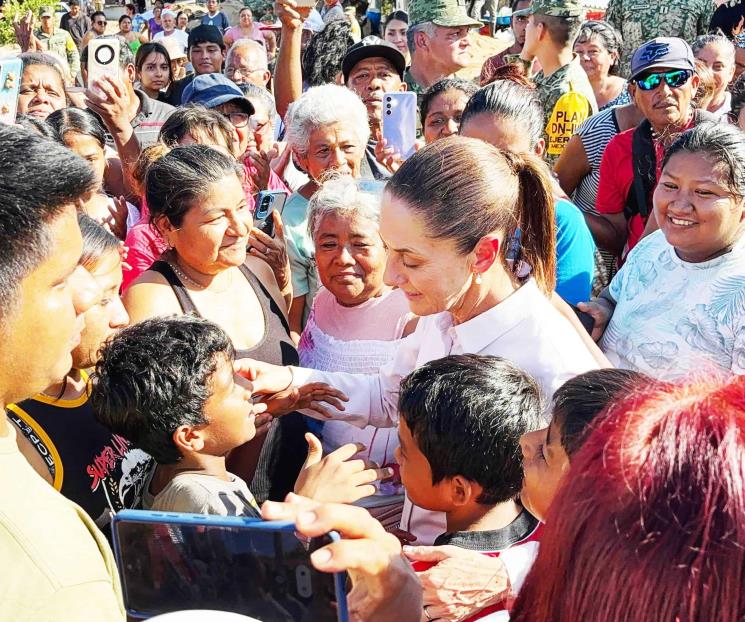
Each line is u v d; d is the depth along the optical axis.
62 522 1.06
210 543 1.18
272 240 2.96
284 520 1.15
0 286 1.03
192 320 1.94
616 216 3.87
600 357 2.23
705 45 5.17
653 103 3.62
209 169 2.38
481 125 2.78
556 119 4.64
